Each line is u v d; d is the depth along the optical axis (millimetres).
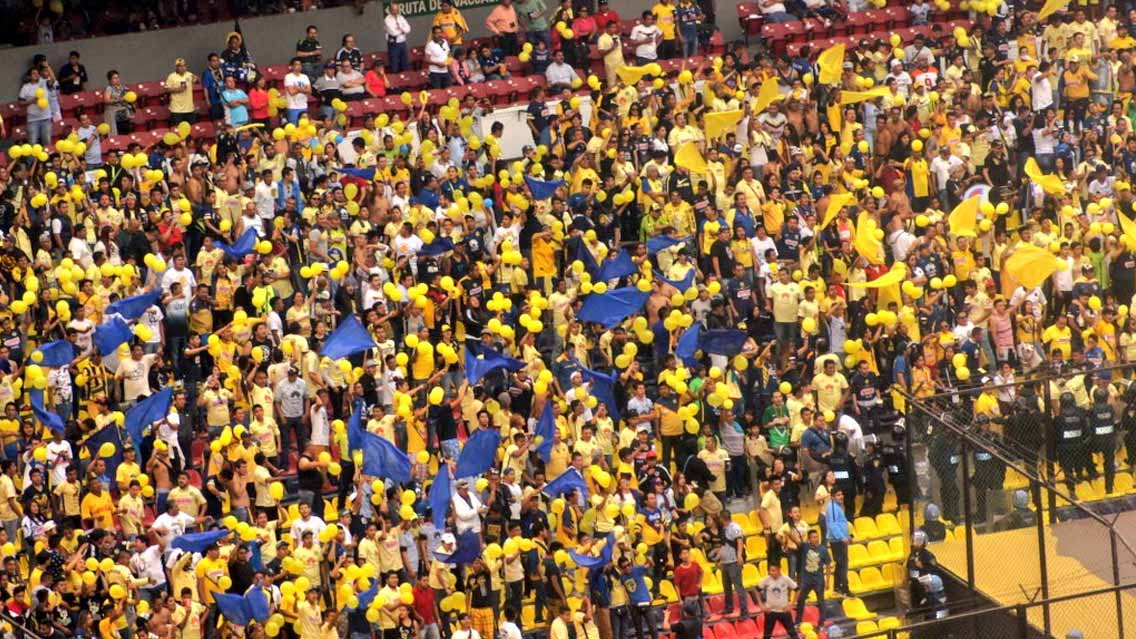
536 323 126438
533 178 137375
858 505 126312
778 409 125750
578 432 123125
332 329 128125
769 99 145875
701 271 137625
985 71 157500
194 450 121938
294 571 112500
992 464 109000
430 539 115562
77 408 123312
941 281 131750
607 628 115062
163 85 153875
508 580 115562
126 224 131125
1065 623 104562
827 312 131625
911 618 112250
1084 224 140875
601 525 117312
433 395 120875
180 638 110312
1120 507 114438
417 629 113500
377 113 152500
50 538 113125
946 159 147125
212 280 129500
